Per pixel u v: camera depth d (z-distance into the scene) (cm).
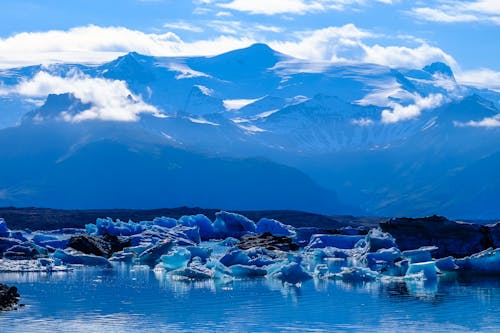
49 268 16050
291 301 12256
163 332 10244
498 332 10225
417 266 14862
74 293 13038
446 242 17138
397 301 12256
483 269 15700
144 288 13562
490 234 17138
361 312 11406
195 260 17062
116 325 10631
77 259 17700
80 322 10788
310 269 16725
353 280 14575
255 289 13438
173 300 12356
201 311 11500
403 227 17475
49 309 11619
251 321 10856
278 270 14825
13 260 17488
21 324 10662
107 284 14062
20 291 13225
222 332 10262
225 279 14650
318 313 11375
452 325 10612
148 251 18462
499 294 12850
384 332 10238
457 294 12900
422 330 10362
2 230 19750
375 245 18300
